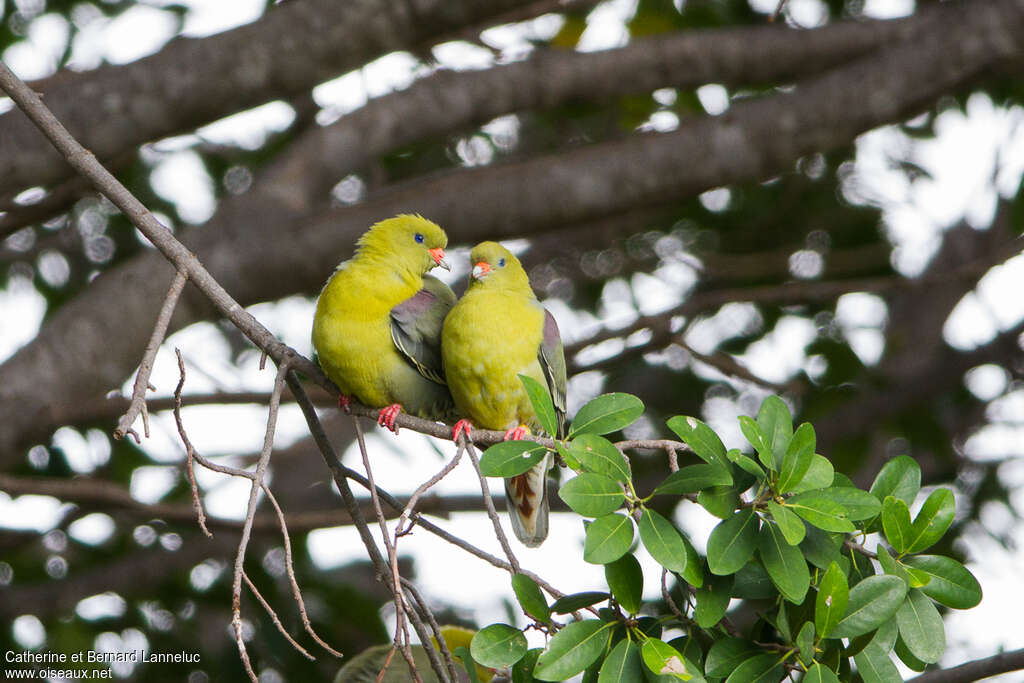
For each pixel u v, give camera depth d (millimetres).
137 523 14039
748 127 11820
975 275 13523
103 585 13461
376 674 7660
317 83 10289
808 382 15430
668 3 14102
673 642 5973
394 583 5777
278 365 6691
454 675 5938
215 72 9945
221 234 11469
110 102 9898
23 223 10031
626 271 16375
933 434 15266
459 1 10039
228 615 13547
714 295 13508
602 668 5711
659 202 12008
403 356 9031
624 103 14758
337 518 11898
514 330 9039
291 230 11422
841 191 16000
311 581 13594
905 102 11961
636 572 5875
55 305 14430
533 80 12602
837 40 12883
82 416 10781
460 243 11938
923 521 6047
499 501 12805
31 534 12117
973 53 11898
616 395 6469
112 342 10766
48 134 6945
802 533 5586
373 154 12477
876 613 5633
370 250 9180
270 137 14953
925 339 17250
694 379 15742
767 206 16000
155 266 11094
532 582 5906
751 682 5691
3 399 10375
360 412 9188
